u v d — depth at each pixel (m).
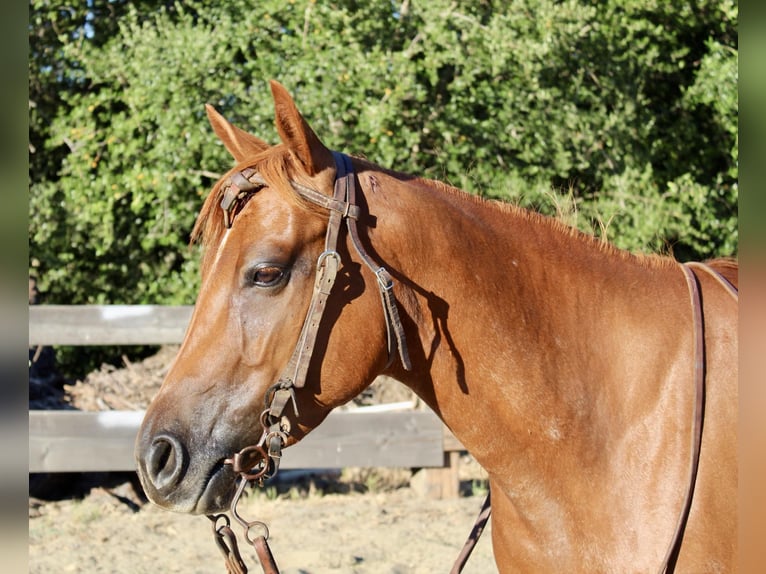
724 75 7.98
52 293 8.12
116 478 5.91
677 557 1.92
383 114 6.95
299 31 7.41
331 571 4.39
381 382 6.44
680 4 8.18
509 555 2.14
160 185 7.25
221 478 1.92
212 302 1.95
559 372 2.07
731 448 1.96
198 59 7.15
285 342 1.94
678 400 2.01
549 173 7.50
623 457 2.02
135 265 8.06
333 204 1.98
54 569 4.42
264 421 1.92
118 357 8.00
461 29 7.71
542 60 7.55
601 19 8.03
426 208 2.09
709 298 2.13
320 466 5.64
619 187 7.42
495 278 2.09
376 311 1.99
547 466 2.04
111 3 8.00
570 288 2.15
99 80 7.54
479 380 2.06
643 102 8.23
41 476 5.78
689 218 7.59
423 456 5.70
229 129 2.16
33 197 7.53
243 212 1.97
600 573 1.98
